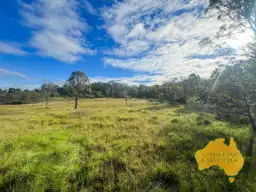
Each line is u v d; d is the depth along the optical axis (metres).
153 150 4.57
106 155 4.12
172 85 39.38
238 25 8.52
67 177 3.05
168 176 3.17
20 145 4.20
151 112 15.67
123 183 2.95
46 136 5.19
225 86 4.84
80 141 5.21
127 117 11.02
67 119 10.66
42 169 3.03
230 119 8.93
